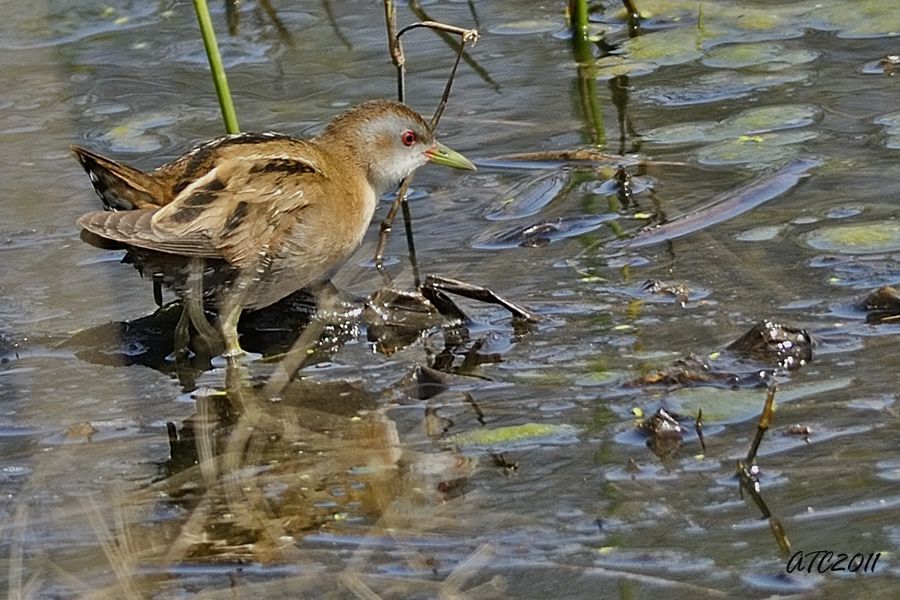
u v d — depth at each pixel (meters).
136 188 8.88
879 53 12.45
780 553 6.09
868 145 10.69
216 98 12.53
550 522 6.49
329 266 9.45
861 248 9.19
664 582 5.94
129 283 9.72
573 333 8.54
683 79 12.35
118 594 6.17
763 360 7.84
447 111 12.00
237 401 8.12
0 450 7.61
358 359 8.60
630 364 8.05
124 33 14.09
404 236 10.20
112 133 11.87
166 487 7.14
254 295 9.15
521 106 12.05
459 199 10.70
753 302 8.66
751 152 10.77
